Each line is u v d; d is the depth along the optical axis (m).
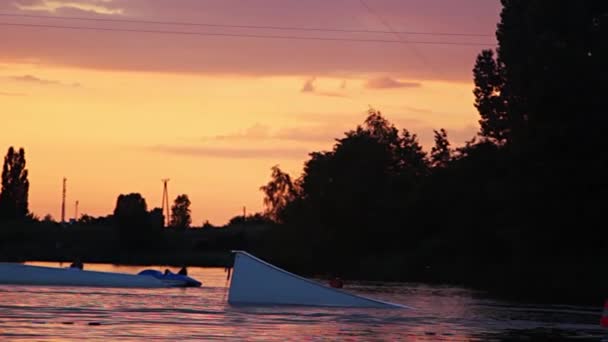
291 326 75.19
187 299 104.25
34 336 63.34
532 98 196.75
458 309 105.06
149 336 65.25
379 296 138.38
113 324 72.94
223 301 101.69
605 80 196.00
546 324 85.19
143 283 133.62
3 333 64.69
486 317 92.25
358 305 98.62
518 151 199.62
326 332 71.31
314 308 95.19
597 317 95.12
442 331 75.69
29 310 84.25
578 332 77.75
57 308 87.25
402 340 67.50
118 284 132.00
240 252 101.38
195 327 72.25
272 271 100.50
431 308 105.38
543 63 198.00
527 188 199.38
